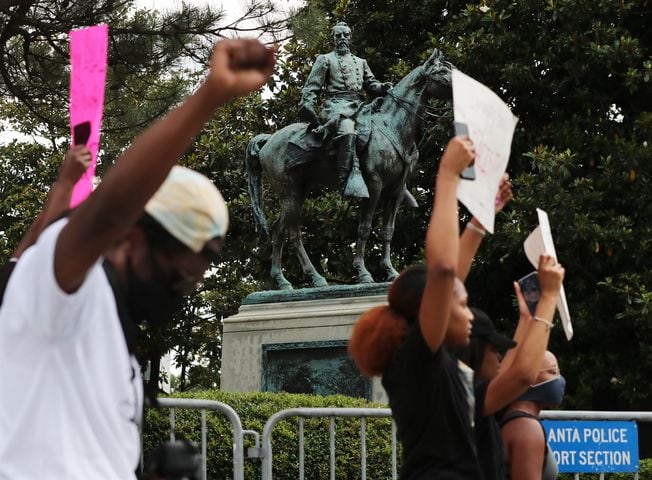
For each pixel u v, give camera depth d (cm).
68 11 1392
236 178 2195
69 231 216
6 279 279
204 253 244
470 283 1909
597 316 1705
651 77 1650
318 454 884
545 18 1758
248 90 216
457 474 341
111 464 236
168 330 2445
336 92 1283
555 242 1664
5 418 229
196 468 288
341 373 1202
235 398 863
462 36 1839
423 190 2039
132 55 1379
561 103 1834
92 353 233
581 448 711
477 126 343
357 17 2066
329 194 2017
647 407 1852
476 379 397
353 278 2033
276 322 1254
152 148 210
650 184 1664
